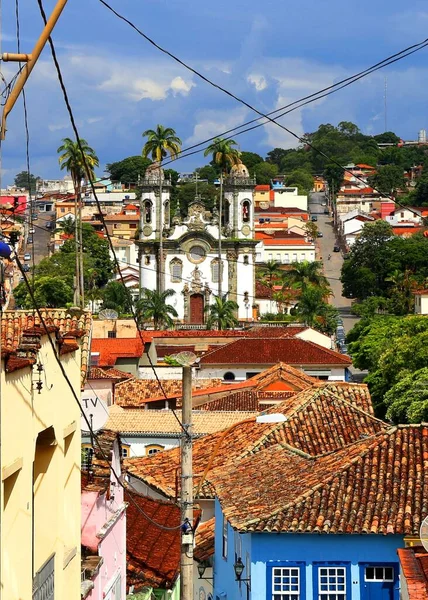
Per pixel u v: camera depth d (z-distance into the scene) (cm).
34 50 1706
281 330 15075
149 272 18912
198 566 4669
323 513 3644
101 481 3005
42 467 2131
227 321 17525
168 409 7369
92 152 14650
